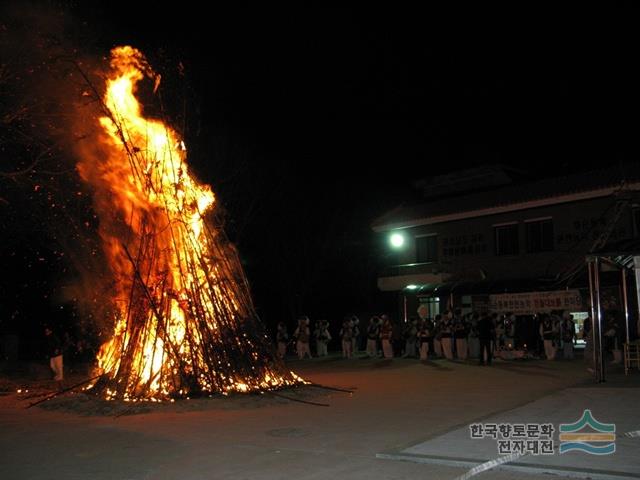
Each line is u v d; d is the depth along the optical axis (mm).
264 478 7391
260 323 14836
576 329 26859
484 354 21938
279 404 12633
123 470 7902
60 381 17391
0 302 26828
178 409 12008
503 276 29078
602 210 25828
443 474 7379
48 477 7664
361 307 38531
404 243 33938
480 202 30203
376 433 9719
